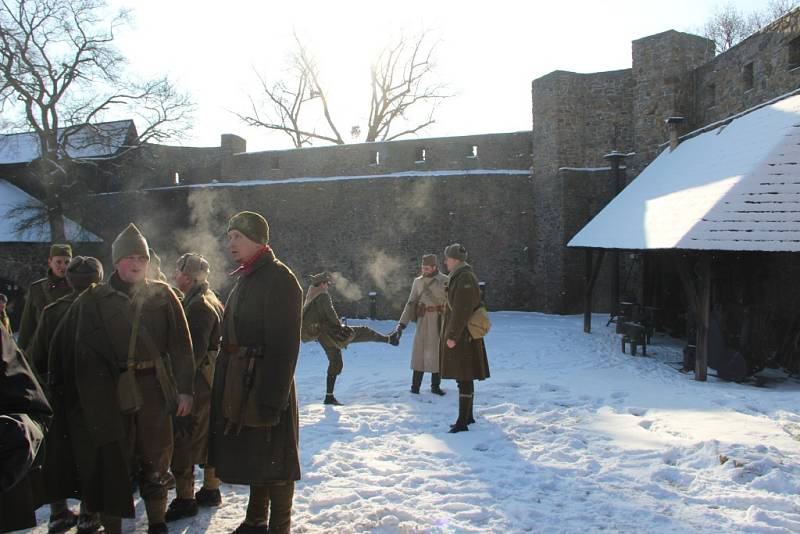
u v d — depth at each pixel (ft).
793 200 28.14
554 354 35.96
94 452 10.50
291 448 10.52
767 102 38.42
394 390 25.03
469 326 18.37
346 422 19.31
